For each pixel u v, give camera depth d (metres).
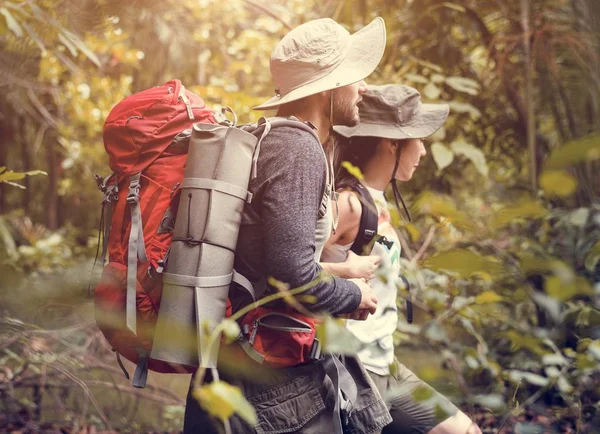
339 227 2.10
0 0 2.10
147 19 4.19
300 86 1.94
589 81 3.18
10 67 2.88
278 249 1.69
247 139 1.73
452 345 1.69
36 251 6.91
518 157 5.04
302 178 1.72
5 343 2.62
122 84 6.54
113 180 1.93
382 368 2.18
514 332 1.50
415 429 2.36
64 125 8.14
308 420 1.81
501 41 4.67
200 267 1.67
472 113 3.91
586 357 1.58
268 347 1.77
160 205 1.80
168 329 1.61
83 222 12.67
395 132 2.40
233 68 5.50
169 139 1.84
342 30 1.99
